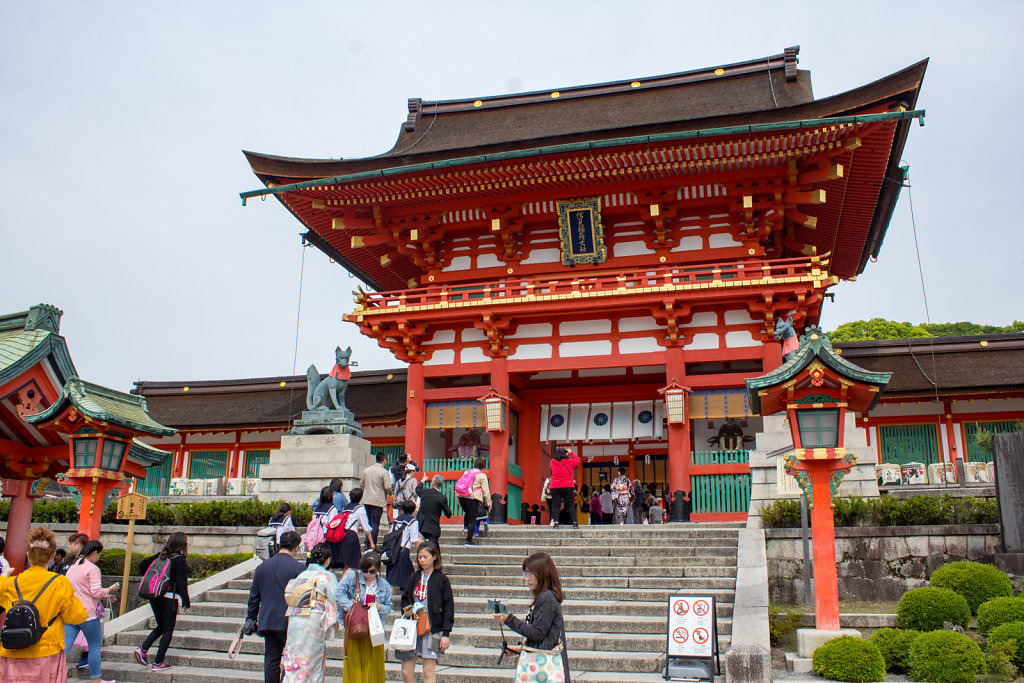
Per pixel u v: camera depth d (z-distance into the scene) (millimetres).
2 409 16344
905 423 32969
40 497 26422
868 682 11773
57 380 16672
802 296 27281
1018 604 12867
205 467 40188
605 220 31312
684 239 30469
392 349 31891
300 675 10195
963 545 16953
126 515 17312
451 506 29078
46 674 9430
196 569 21938
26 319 17047
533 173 28641
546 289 30406
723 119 26469
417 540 15680
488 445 34750
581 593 16500
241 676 13375
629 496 25984
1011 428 31703
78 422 16062
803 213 30766
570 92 36844
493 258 32406
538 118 36281
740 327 28719
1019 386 30891
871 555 17453
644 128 26969
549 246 31828
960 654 11547
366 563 10844
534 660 8688
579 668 12992
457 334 31375
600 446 35906
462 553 20141
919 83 25047
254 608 11133
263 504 23875
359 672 10664
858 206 32062
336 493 17781
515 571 18344
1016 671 11703
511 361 30469
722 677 12086
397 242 32656
